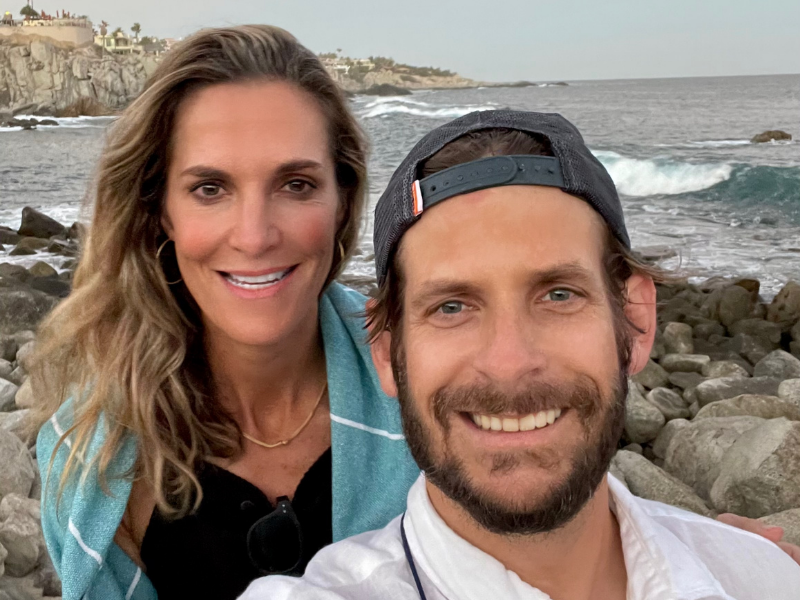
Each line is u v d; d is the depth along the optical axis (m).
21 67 28.00
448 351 0.41
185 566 0.73
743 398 1.69
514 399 0.40
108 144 0.71
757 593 0.48
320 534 0.75
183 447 0.71
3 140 14.92
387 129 11.71
